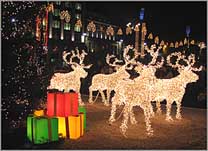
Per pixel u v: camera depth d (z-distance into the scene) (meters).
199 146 7.80
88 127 9.41
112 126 9.58
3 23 8.48
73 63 12.79
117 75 13.09
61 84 12.38
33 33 10.09
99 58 32.50
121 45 48.31
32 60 9.76
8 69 8.62
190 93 17.56
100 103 14.18
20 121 9.20
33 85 9.84
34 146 7.47
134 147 7.55
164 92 10.59
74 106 8.41
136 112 11.91
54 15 48.19
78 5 52.69
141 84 8.69
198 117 11.45
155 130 9.29
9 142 7.71
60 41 49.03
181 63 16.05
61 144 7.67
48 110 8.41
